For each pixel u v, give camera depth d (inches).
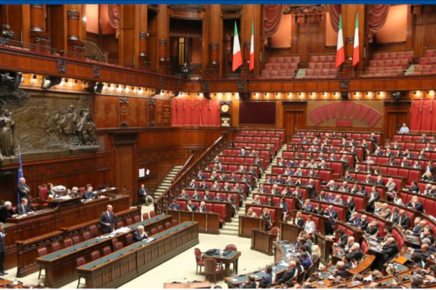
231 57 1266.0
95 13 1168.8
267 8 1157.1
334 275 413.1
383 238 523.5
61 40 813.2
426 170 733.9
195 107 1161.4
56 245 545.3
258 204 747.4
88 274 453.1
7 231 544.4
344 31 1077.1
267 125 1132.5
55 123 746.8
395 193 669.3
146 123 1013.2
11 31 704.4
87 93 821.9
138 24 1023.6
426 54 1102.4
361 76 1011.9
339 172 826.2
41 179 716.0
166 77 1042.7
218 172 887.7
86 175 821.2
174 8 1152.2
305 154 908.6
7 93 642.8
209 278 535.2
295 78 1067.3
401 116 1004.6
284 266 464.4
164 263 596.7
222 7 1161.4
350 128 1056.2
